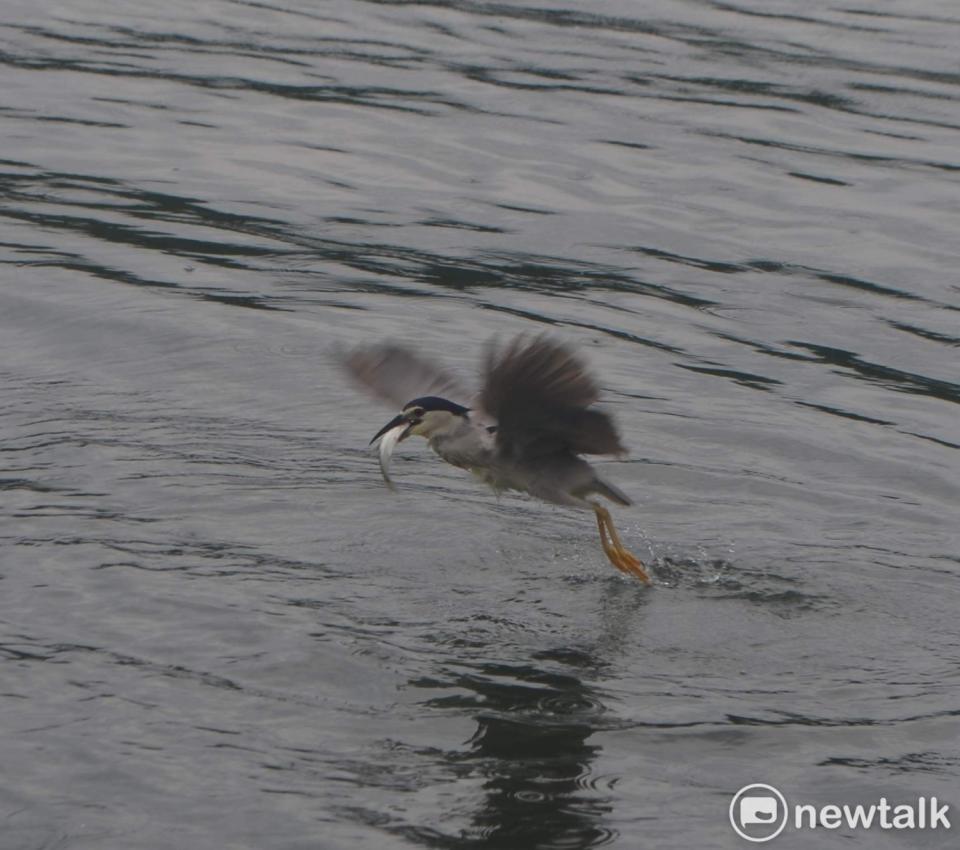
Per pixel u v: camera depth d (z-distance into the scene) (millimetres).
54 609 10617
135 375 14977
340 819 8492
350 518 12328
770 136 22703
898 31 28016
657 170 21297
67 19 27016
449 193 20375
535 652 10484
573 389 9828
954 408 15188
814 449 14062
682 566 11875
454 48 26125
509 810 8648
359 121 22688
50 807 8492
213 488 12664
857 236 19438
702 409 14812
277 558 11594
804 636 10906
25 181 20047
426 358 11508
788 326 17016
